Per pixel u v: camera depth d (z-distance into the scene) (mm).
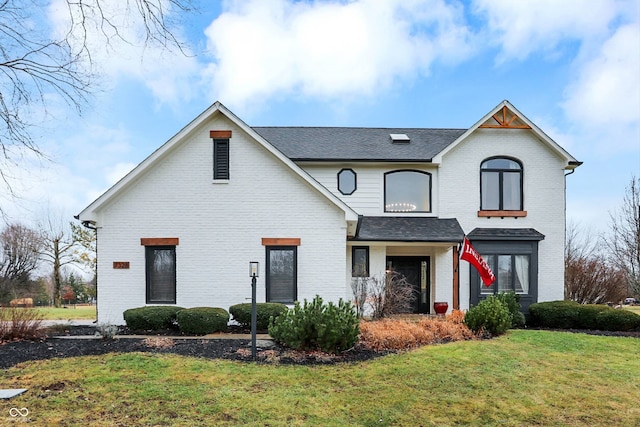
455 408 5789
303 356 8094
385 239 14070
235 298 12750
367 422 5262
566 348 9430
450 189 15820
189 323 10555
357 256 15102
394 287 13617
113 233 12758
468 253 13711
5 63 6504
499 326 10711
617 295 18219
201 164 12930
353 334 8383
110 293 12664
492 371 7441
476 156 15891
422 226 15031
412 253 16156
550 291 15539
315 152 16031
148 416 5242
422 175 16125
